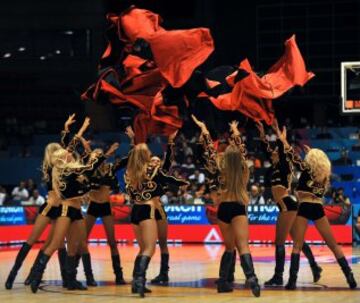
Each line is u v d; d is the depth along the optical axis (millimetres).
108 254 14586
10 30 29672
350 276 9016
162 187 8609
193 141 25109
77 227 8977
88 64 29672
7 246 17000
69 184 8812
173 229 18297
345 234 17156
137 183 8531
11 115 29391
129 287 9312
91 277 9492
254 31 31078
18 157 24875
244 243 8312
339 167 23344
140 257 8562
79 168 8805
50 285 9617
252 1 31047
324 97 30625
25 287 9336
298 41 30875
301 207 8906
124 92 9867
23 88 29578
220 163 8500
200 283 9805
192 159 23562
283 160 9102
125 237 18156
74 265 9078
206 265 12352
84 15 29672
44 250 9328
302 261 12680
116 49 9969
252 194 18234
